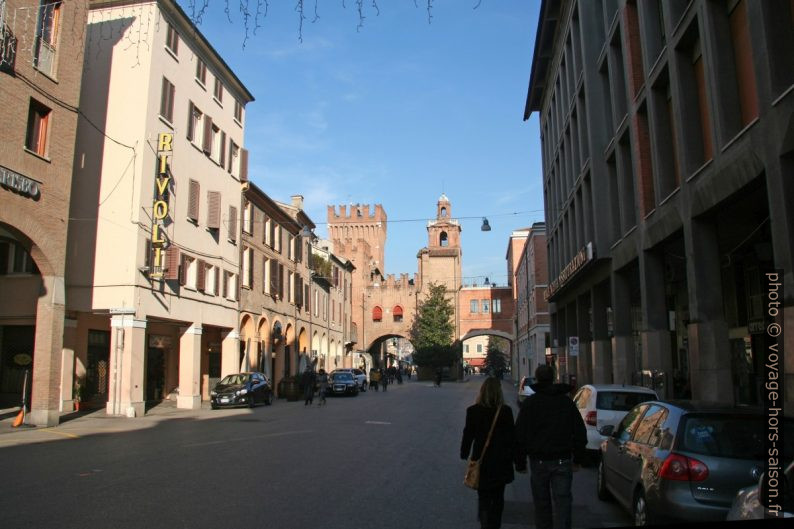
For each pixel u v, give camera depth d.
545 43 34.53
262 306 36.69
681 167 14.36
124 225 22.83
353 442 15.00
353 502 8.29
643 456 6.85
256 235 35.84
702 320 13.55
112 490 8.70
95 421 20.09
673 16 14.77
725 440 6.02
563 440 6.14
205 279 28.41
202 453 12.68
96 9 24.17
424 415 23.88
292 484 9.43
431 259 81.19
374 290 81.94
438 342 73.69
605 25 21.47
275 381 39.66
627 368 21.34
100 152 23.33
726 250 17.16
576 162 28.38
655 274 17.70
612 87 20.94
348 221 105.19
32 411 17.92
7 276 22.47
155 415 23.30
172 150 24.58
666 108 16.48
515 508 8.81
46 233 17.86
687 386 18.25
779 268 9.59
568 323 33.59
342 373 41.84
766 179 10.24
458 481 10.04
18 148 16.94
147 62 23.69
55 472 10.16
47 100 18.06
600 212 22.81
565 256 32.44
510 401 37.00
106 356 25.89
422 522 7.33
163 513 7.39
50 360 18.02
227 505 7.90
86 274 22.70
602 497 9.17
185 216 26.58
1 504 7.77
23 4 17.19
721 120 12.09
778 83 9.85
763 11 10.04
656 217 16.50
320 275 51.72
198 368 27.69
